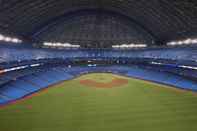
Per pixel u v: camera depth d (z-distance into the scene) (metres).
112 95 41.03
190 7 38.03
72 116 28.27
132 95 40.97
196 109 31.20
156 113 29.45
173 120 26.75
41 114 29.00
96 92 44.03
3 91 38.97
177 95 40.69
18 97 38.72
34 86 48.09
